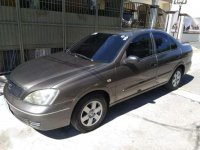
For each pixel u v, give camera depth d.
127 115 4.10
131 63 3.88
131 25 12.81
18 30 6.47
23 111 2.97
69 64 3.67
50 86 3.00
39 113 2.89
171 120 4.01
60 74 3.28
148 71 4.32
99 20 8.88
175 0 16.42
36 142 3.19
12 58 6.59
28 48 6.89
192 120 4.05
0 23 6.05
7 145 3.08
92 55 3.97
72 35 8.09
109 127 3.66
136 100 4.82
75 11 7.92
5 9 6.06
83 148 3.11
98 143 3.23
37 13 6.84
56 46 7.68
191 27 17.58
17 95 3.14
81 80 3.18
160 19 15.23
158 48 4.68
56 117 2.99
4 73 6.31
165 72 4.89
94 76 3.34
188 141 3.38
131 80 3.97
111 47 3.96
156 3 14.19
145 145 3.23
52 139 3.27
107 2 8.92
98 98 3.46
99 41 4.27
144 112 4.27
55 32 7.50
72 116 3.24
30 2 6.59
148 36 4.49
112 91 3.65
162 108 4.49
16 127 3.52
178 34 16.33
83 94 3.19
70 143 3.20
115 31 4.49
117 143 3.25
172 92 5.45
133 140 3.34
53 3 7.16
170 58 4.93
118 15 9.56
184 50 5.52
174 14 15.48
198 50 13.85
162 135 3.51
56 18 7.39
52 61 3.88
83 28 8.37
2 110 4.03
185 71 5.78
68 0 7.57
